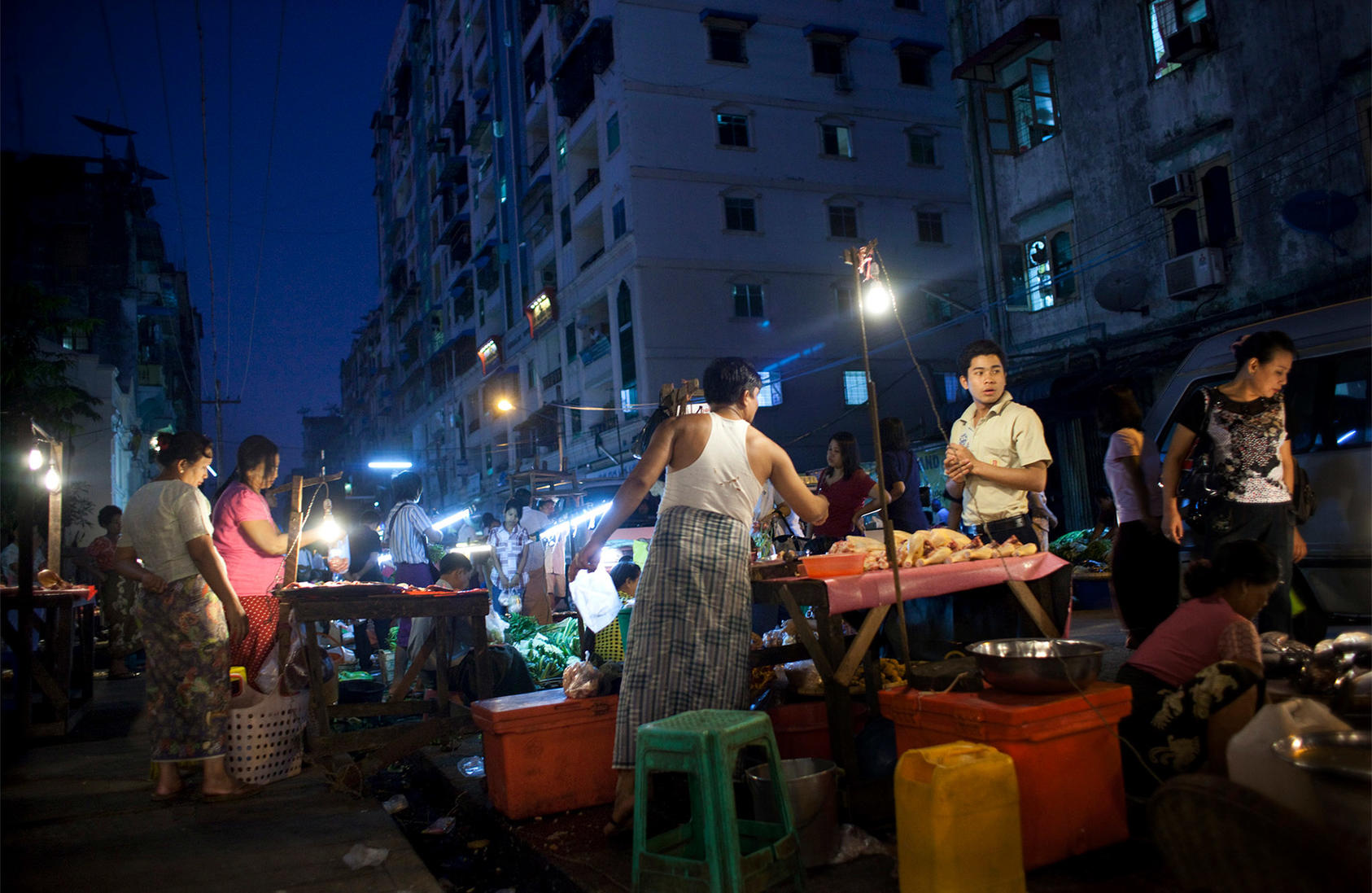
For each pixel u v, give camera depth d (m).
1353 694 3.21
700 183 25.78
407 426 55.81
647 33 25.86
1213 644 3.21
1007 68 16.42
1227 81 12.95
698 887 2.59
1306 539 5.46
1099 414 5.13
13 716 6.41
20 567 5.91
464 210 43.41
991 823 2.53
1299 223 11.20
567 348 31.30
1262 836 2.12
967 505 4.50
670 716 3.19
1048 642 3.20
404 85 55.00
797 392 25.80
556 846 3.46
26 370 11.67
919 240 28.00
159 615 4.29
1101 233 14.92
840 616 3.85
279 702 4.63
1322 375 5.50
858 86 27.80
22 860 3.49
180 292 40.31
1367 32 11.36
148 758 5.36
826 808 3.03
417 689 6.47
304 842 3.64
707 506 3.39
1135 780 3.30
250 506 4.71
